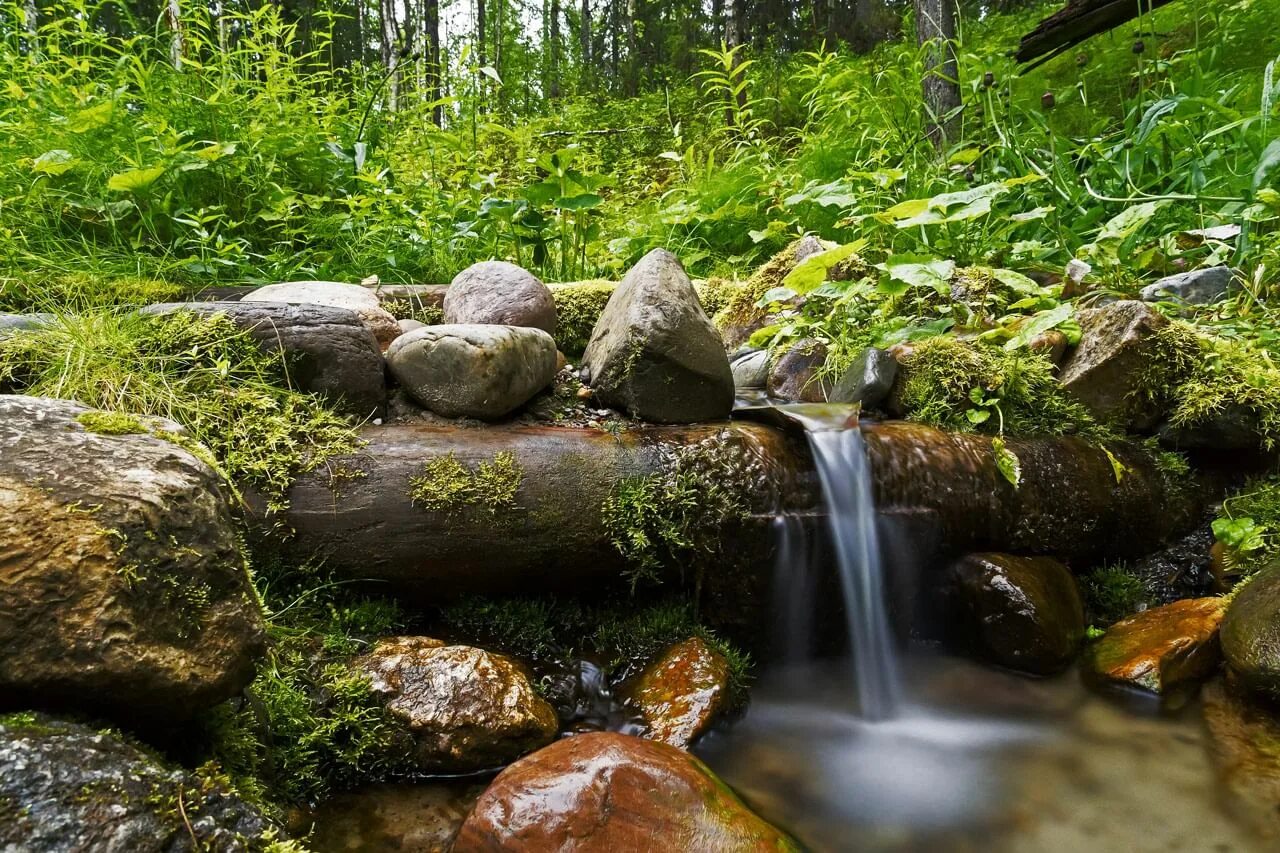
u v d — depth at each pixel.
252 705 1.47
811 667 2.25
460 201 4.32
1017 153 4.08
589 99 12.39
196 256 3.35
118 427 1.30
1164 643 2.06
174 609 1.14
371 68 5.06
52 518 1.05
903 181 4.25
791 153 6.53
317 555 1.85
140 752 1.06
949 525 2.34
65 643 1.01
